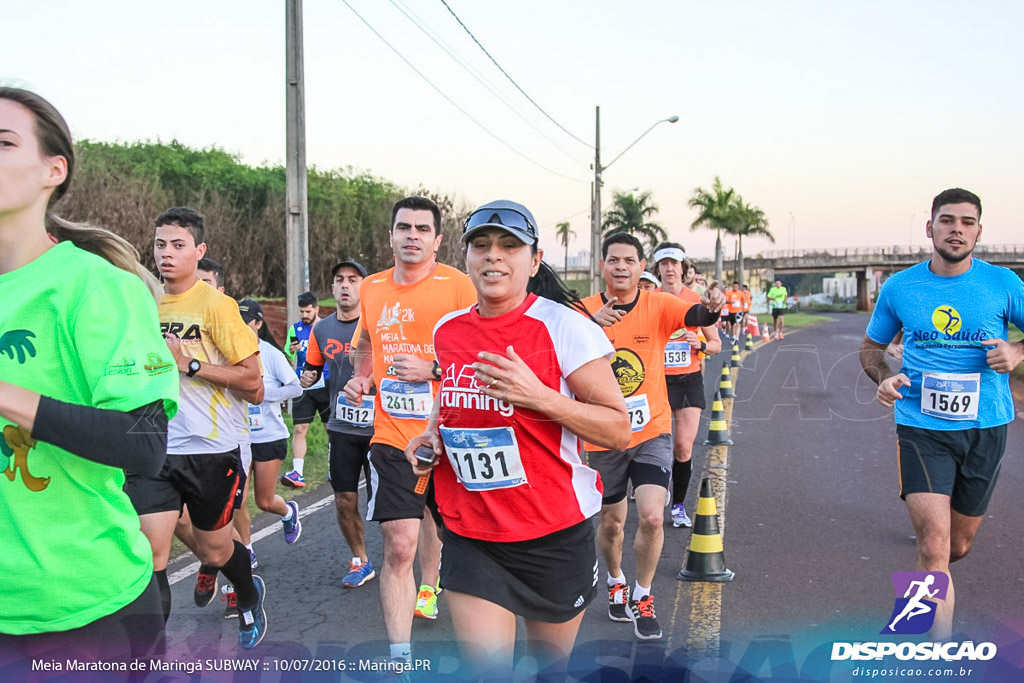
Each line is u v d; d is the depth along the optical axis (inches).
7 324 74.6
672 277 283.6
